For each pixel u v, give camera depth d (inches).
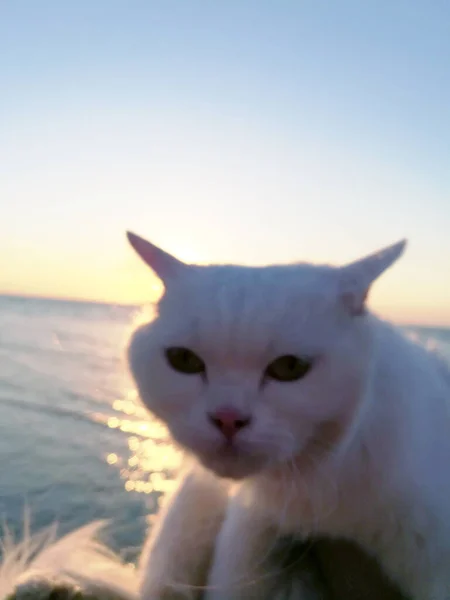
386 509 9.4
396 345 10.2
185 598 11.5
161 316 9.2
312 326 8.4
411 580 10.0
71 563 11.9
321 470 9.1
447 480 9.8
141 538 23.3
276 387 8.6
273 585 10.9
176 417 9.2
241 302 8.4
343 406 8.7
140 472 33.3
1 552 16.0
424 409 9.9
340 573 10.6
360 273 8.8
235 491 11.4
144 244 9.7
